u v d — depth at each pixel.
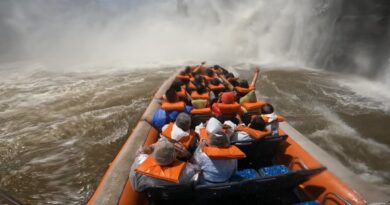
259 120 4.01
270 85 11.89
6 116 8.72
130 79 13.31
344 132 7.62
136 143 4.89
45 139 7.15
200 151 3.39
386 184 5.44
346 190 3.45
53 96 10.77
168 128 3.85
